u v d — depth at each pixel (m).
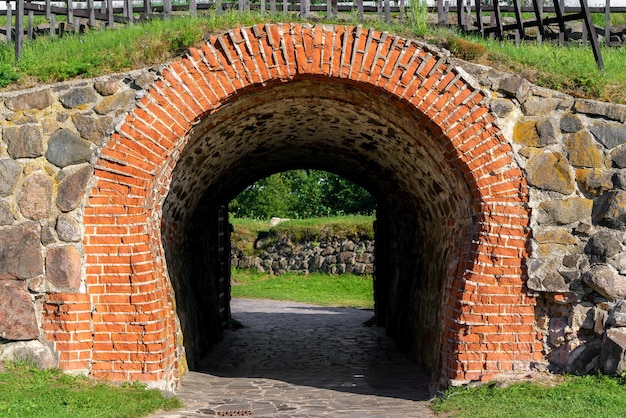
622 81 8.54
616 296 7.92
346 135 10.85
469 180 8.13
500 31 10.61
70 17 11.15
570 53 9.98
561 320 8.04
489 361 7.91
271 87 8.19
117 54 8.31
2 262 7.87
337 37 8.00
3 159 8.02
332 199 40.81
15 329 7.81
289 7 12.88
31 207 7.93
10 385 7.21
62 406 6.83
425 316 10.89
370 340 13.89
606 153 8.16
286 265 26.86
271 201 40.62
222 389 9.12
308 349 12.86
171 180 8.97
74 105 8.00
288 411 7.73
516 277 8.00
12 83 8.30
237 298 22.77
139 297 7.79
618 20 18.94
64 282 7.81
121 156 7.89
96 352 7.78
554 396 7.27
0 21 18.03
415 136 8.87
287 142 11.99
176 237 10.72
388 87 8.02
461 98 8.07
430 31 8.67
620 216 8.01
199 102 7.98
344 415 7.48
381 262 15.84
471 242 8.17
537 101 8.19
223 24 8.44
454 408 7.19
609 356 7.72
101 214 7.87
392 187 12.46
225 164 11.56
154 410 7.29
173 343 8.50
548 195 8.11
